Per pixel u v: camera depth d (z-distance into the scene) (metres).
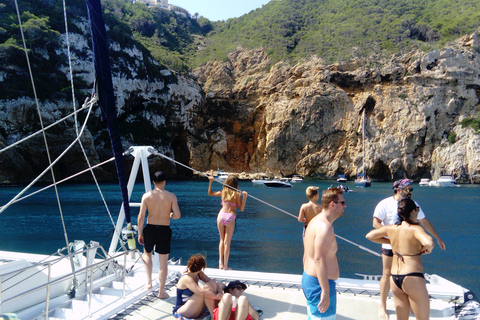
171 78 85.44
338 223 27.09
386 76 80.62
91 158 65.88
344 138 82.00
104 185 60.75
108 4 111.00
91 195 45.81
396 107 77.94
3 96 56.88
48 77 63.12
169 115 85.38
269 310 5.02
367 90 81.88
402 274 4.05
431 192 56.91
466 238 21.70
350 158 80.88
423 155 76.38
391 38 85.38
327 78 83.81
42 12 68.75
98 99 5.14
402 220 4.22
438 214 32.84
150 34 112.00
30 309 4.80
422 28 84.31
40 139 60.25
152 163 78.44
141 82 77.69
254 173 89.56
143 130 77.25
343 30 91.88
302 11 114.38
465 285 13.09
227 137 94.56
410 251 4.05
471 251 18.20
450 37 81.00
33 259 6.50
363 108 80.06
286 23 106.31
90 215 29.62
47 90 62.00
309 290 3.84
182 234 22.05
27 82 59.91
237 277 6.02
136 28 109.88
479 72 76.75
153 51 97.31
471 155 72.44
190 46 116.25
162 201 5.41
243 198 6.62
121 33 76.19
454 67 76.88
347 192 57.44
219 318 4.34
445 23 84.94
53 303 5.14
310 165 83.88
